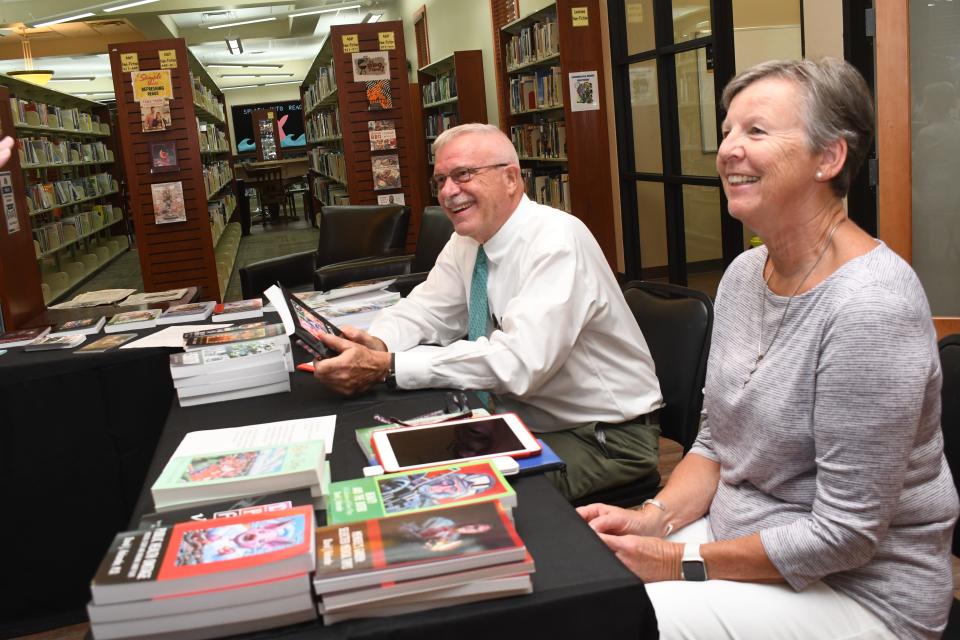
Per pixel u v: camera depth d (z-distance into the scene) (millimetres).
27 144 8867
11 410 2410
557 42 6684
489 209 1990
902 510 1203
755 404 1303
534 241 1946
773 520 1311
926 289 4004
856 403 1138
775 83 1209
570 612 945
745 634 1212
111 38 13773
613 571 990
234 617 898
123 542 969
